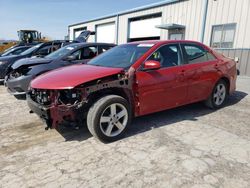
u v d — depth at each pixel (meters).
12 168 2.89
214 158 3.12
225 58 5.45
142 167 2.91
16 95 6.29
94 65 4.30
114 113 3.57
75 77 3.46
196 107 5.46
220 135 3.86
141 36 20.03
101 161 3.05
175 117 4.75
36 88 3.52
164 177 2.70
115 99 3.53
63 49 7.04
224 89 5.38
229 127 4.22
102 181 2.63
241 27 12.38
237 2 12.42
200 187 2.52
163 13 17.22
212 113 5.04
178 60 4.41
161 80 4.04
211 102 5.14
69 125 3.48
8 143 3.58
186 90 4.48
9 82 5.88
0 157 3.16
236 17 12.55
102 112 3.42
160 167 2.90
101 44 7.20
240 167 2.91
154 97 4.01
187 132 3.98
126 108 3.69
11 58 8.45
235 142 3.60
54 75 3.78
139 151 3.31
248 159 3.10
